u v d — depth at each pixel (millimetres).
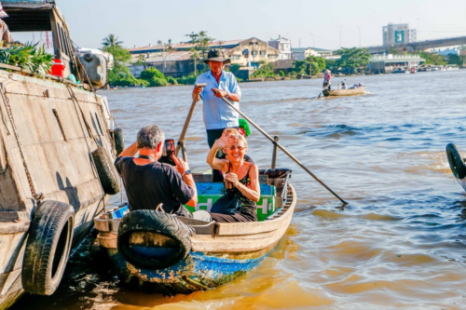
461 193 9984
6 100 5254
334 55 173625
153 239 5246
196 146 17312
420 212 8883
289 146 17125
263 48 130750
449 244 7281
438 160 13398
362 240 7559
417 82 72062
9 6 10727
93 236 8211
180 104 41906
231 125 8375
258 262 6512
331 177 11938
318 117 26875
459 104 30859
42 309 5676
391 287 5992
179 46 144875
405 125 21203
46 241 4785
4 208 4824
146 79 114000
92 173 7391
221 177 8031
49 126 6410
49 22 12203
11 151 5000
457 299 5641
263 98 47969
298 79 130750
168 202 5641
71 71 11234
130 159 5711
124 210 6633
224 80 8328
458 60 194750
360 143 17234
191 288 5742
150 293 5859
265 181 8359
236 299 5758
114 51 111562
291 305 5617
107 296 5934
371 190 10539
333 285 6109
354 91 44625
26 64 6105
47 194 5578
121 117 30344
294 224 8500
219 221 6043
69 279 6480
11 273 4859
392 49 179875
